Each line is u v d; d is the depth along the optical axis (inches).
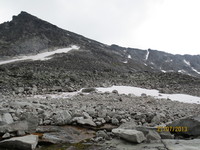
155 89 1245.7
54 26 5024.6
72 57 2795.3
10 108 436.8
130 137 262.2
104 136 293.6
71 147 250.8
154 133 285.0
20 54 3189.0
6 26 4616.1
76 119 365.4
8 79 1071.6
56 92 898.1
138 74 1897.1
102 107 508.4
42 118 371.9
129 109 501.0
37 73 1302.9
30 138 252.7
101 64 2738.7
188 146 244.1
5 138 268.4
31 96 766.5
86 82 1216.8
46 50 3587.6
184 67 7455.7
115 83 1321.4
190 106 704.4
